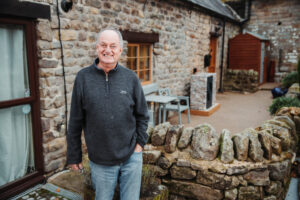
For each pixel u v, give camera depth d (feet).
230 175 9.36
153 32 19.10
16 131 9.96
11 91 9.63
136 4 16.76
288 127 11.75
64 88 11.41
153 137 10.50
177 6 22.20
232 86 36.78
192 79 23.52
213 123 20.53
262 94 34.19
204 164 9.59
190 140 10.36
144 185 8.57
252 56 37.91
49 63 10.54
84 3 12.30
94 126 6.16
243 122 20.75
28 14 9.30
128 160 6.77
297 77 30.60
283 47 42.34
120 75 6.32
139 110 6.82
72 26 11.64
